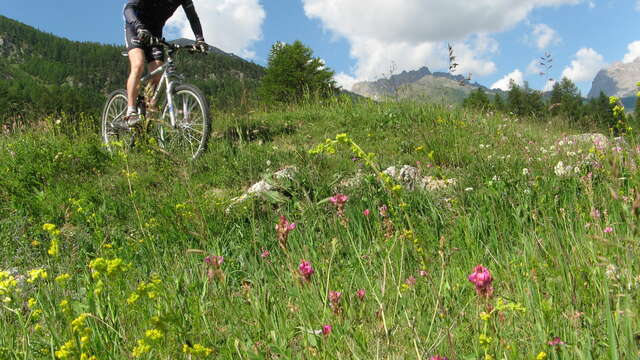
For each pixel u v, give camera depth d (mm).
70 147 5480
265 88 38656
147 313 1718
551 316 1564
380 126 7281
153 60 6016
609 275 1723
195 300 1842
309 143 6539
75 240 3393
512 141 5938
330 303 1685
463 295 2012
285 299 2146
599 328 1562
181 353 1418
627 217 1825
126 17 5648
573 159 4164
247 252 2934
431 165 5102
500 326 1589
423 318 1787
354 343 1593
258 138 6742
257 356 1487
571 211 2855
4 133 7137
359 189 3740
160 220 3475
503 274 2158
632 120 3695
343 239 2814
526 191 3305
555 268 1990
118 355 1654
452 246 2693
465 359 1471
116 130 6227
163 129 5566
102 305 1763
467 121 7676
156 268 2705
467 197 3619
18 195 4297
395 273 2250
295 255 2531
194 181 4645
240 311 2006
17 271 2941
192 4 5910
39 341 1949
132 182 4496
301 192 3553
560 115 7676
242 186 4660
